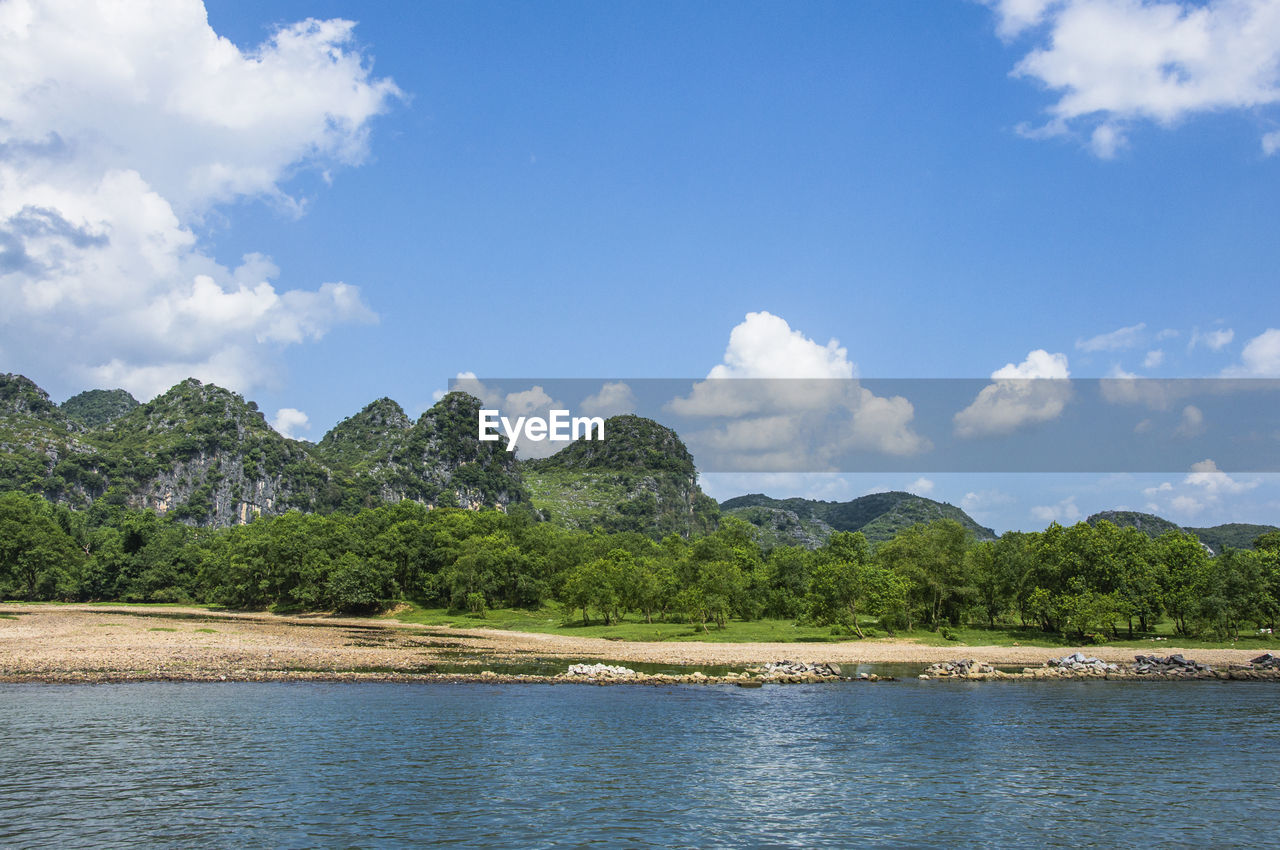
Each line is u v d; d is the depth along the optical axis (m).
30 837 26.81
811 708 52.91
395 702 53.12
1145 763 38.94
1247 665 77.94
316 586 154.50
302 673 65.25
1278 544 123.50
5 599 179.12
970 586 107.06
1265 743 43.28
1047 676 70.81
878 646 93.06
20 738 41.09
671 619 131.62
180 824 28.28
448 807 30.70
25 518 189.25
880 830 28.98
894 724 47.72
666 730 45.41
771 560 141.75
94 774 34.47
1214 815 31.16
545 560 166.00
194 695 54.78
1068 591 100.19
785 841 27.72
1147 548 105.44
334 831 27.86
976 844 27.75
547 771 36.19
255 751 39.00
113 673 63.28
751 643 96.50
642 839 27.64
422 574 160.12
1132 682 67.75
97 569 181.62
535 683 62.78
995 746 42.22
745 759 38.94
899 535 133.38
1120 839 28.48
